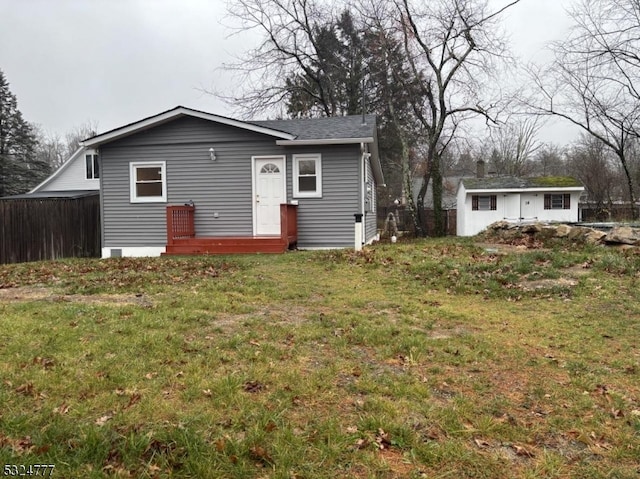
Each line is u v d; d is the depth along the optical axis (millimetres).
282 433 2377
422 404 2811
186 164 12398
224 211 12320
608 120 18203
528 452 2334
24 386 2877
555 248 9484
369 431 2443
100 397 2754
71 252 13922
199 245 11117
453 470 2145
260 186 12180
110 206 12766
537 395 3021
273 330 4309
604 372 3451
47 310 4902
